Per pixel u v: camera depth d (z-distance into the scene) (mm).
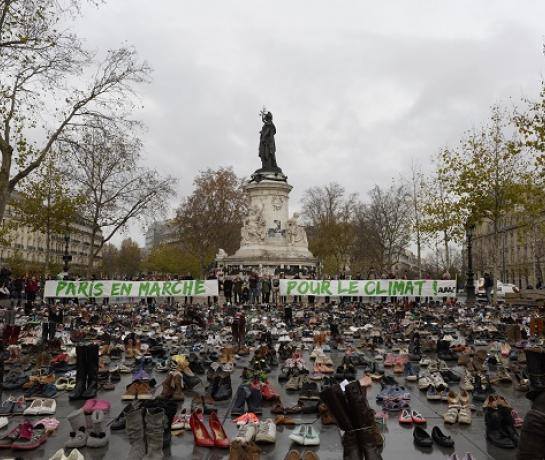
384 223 79312
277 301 33875
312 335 18891
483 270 92438
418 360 14234
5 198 22734
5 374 11758
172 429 7777
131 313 24609
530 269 87062
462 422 8344
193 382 10883
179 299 38562
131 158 41438
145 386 10031
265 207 47406
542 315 21031
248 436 7160
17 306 31109
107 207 47875
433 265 121125
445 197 50062
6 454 6949
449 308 27984
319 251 79438
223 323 21828
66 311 25938
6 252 89938
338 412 5648
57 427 8055
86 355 10188
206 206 77375
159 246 109562
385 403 9398
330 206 86000
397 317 23703
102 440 7203
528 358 8383
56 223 46656
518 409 9148
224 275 39719
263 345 14680
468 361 13219
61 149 26859
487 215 39219
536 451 4434
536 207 38531
